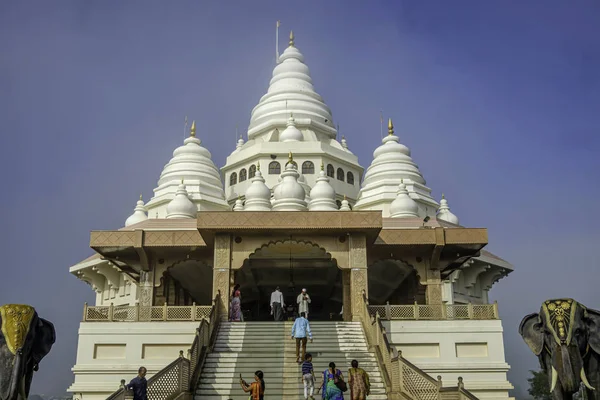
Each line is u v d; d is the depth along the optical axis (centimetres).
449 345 2533
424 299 3145
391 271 3400
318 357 2134
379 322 2158
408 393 1795
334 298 3912
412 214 4006
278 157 4731
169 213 4097
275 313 2709
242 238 2756
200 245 2916
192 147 4934
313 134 5016
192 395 1877
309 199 4319
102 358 2500
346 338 2341
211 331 2330
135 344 2505
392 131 5016
